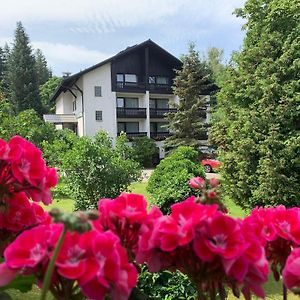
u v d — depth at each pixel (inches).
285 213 45.9
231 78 423.5
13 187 46.1
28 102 1796.3
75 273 30.9
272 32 398.0
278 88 370.3
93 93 1104.2
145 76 1159.6
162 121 1230.9
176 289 129.4
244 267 34.7
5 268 33.6
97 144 317.4
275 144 364.2
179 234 36.7
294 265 37.0
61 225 34.8
